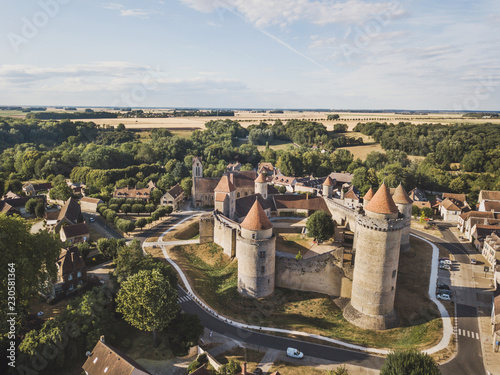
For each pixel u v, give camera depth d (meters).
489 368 55.00
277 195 122.38
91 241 100.38
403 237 92.31
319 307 74.38
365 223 66.06
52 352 50.41
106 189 151.25
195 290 76.62
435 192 169.12
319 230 90.31
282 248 89.75
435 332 63.75
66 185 145.00
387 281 66.56
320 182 181.12
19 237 59.59
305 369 53.97
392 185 163.25
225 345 59.09
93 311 55.38
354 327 67.88
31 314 61.44
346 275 77.06
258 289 75.19
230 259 90.38
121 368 46.50
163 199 138.25
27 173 170.12
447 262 89.50
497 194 135.50
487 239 96.00
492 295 76.50
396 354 48.34
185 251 97.56
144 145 196.75
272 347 59.38
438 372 45.75
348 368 54.84
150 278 57.81
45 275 63.00
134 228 109.62
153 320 54.59
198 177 146.25
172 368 53.09
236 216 105.31
